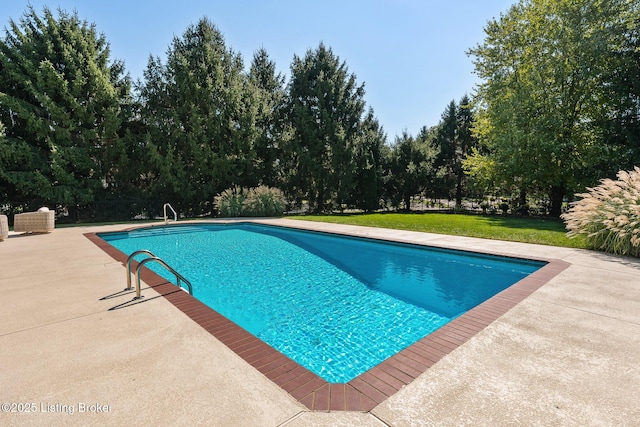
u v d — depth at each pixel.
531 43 17.73
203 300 5.41
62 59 15.10
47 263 6.16
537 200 19.97
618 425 1.95
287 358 2.72
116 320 3.48
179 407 2.09
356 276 6.71
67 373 2.48
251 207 16.56
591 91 16.33
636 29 15.22
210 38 18.77
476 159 19.97
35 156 14.39
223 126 18.34
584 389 2.32
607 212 7.16
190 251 9.04
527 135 15.79
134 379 2.40
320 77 20.77
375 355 3.73
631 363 2.67
